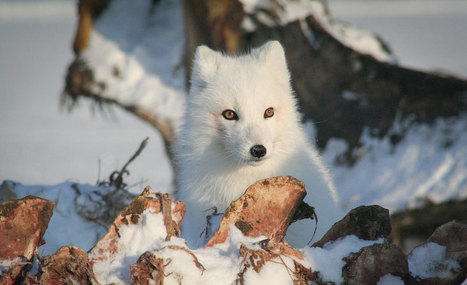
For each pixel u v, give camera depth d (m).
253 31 12.34
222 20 12.34
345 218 3.43
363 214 3.42
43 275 3.02
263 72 6.71
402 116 12.67
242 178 6.43
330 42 13.02
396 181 11.46
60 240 5.95
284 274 3.16
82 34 15.31
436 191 10.91
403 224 10.91
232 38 12.30
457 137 11.98
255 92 6.31
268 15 12.59
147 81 14.26
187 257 3.10
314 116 12.61
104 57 14.79
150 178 16.36
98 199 6.57
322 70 12.88
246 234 3.34
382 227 3.41
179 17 15.95
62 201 6.46
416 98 12.76
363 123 12.63
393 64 13.59
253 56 7.16
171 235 3.27
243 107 6.26
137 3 16.23
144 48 15.11
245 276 3.12
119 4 15.98
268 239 3.23
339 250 3.30
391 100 12.85
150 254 3.00
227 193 6.45
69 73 14.67
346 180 11.77
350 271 3.19
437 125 12.38
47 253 5.62
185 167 7.02
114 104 14.24
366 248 3.18
